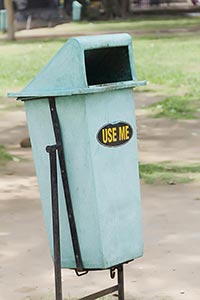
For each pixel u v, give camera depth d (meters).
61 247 6.72
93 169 6.48
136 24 50.50
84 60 6.41
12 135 17.16
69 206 6.60
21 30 49.53
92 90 6.35
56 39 41.41
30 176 13.27
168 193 11.79
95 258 6.63
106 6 55.78
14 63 31.30
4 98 22.42
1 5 54.41
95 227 6.57
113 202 6.63
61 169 6.57
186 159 14.24
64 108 6.49
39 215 10.82
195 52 33.88
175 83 24.70
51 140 6.62
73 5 54.50
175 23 50.88
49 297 7.89
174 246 9.37
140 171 13.02
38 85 6.58
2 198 11.79
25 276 8.52
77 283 8.22
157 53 33.84
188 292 7.98
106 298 7.57
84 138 6.45
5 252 9.31
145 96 22.41
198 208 10.95
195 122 18.05
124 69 6.89
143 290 8.03
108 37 6.62
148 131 17.08
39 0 56.53
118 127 6.61
